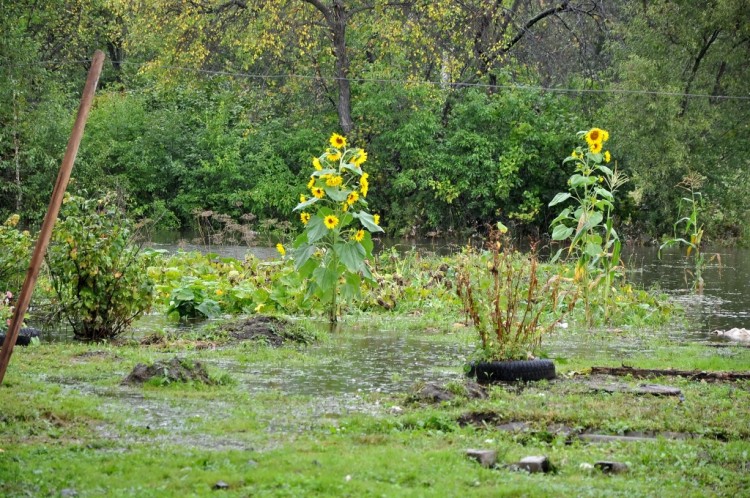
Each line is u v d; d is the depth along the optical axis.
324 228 12.49
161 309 14.69
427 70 40.53
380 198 38.56
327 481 5.10
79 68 45.88
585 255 14.23
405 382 8.70
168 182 39.22
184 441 6.14
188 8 35.88
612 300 14.45
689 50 33.12
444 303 15.22
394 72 37.91
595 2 37.53
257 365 9.59
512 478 5.32
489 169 36.97
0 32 30.53
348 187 13.25
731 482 5.46
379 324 13.42
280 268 16.45
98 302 11.28
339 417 7.01
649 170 32.78
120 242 11.50
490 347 8.98
